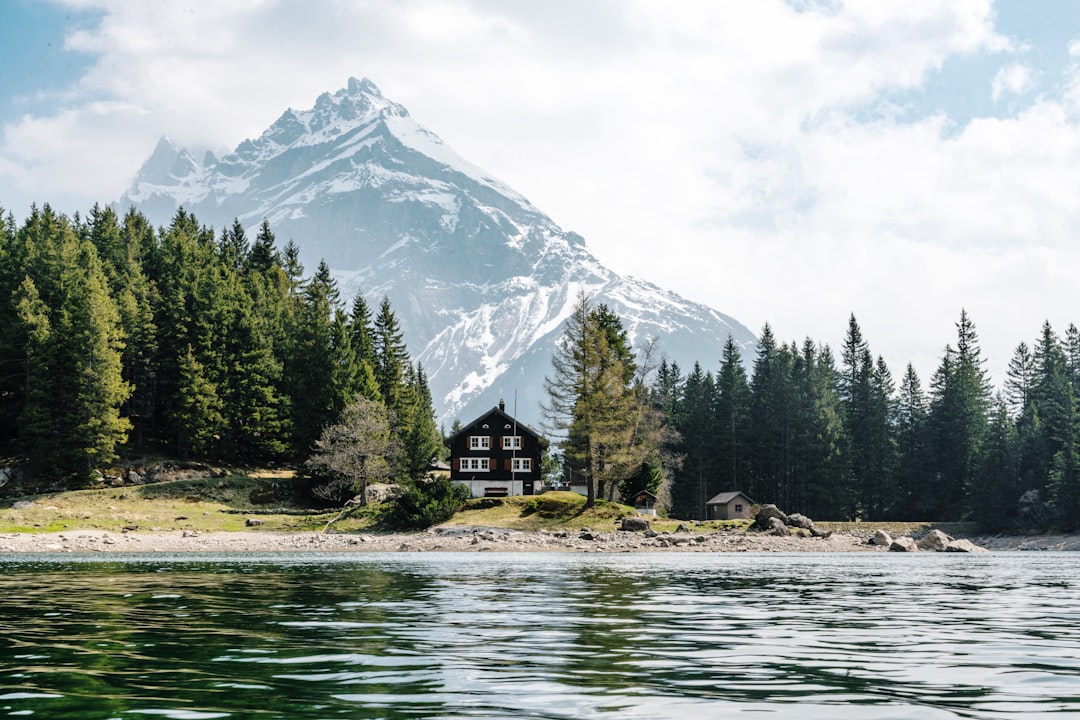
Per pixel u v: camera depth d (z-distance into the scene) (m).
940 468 140.00
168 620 18.16
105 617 18.67
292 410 123.81
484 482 118.19
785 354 159.00
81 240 147.75
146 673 11.79
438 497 93.25
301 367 127.62
